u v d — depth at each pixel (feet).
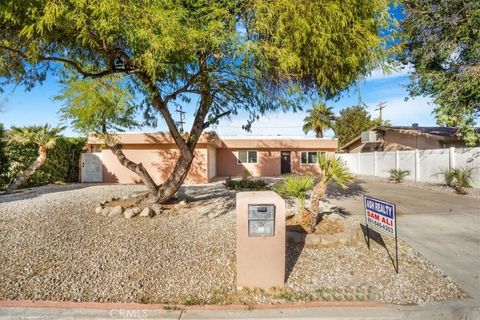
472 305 10.93
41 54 16.05
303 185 18.53
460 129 37.09
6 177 38.37
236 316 10.14
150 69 13.10
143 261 14.65
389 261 14.85
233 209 25.32
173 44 12.18
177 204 26.71
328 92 20.84
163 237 18.20
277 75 18.61
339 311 10.43
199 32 13.50
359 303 10.91
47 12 11.27
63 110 30.07
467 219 23.13
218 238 18.02
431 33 37.06
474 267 14.30
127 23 11.76
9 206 25.85
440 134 54.80
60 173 48.24
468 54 35.17
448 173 40.06
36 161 41.55
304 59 16.53
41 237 17.72
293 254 15.51
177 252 15.83
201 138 49.85
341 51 16.38
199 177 50.78
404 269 13.96
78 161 51.70
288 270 13.65
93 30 13.16
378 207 14.75
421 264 14.57
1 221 20.84
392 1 17.47
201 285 12.28
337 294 11.62
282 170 72.74
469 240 18.21
